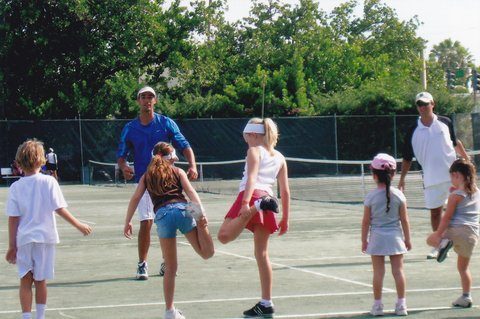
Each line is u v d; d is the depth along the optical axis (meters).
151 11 47.62
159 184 8.20
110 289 10.33
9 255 7.85
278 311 8.64
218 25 51.97
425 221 17.97
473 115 42.25
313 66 55.66
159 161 8.34
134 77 48.22
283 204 8.45
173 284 8.12
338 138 42.50
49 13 45.50
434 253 12.34
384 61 58.56
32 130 40.81
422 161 12.12
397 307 8.29
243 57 56.41
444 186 11.98
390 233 8.25
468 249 8.53
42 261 7.77
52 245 7.84
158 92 50.00
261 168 8.27
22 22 45.09
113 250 14.43
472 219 8.54
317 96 47.84
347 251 13.57
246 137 8.49
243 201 8.09
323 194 28.89
